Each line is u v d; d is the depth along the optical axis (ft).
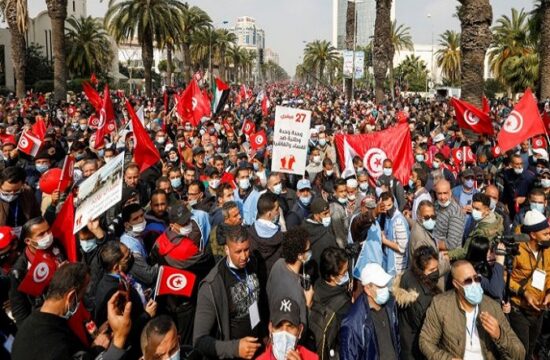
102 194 14.66
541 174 27.12
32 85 184.55
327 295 14.33
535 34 107.76
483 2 50.65
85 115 68.18
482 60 51.62
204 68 254.88
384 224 20.74
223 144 50.98
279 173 25.57
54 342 10.54
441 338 13.21
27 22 93.04
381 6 100.32
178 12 129.29
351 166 30.63
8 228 15.42
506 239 15.85
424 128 68.08
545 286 16.31
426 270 14.52
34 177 28.14
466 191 26.58
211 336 12.53
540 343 18.39
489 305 12.95
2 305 14.19
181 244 16.38
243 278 13.51
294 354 10.94
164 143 43.39
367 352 12.87
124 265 13.83
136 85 237.86
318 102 148.46
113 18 123.65
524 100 28.99
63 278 11.05
